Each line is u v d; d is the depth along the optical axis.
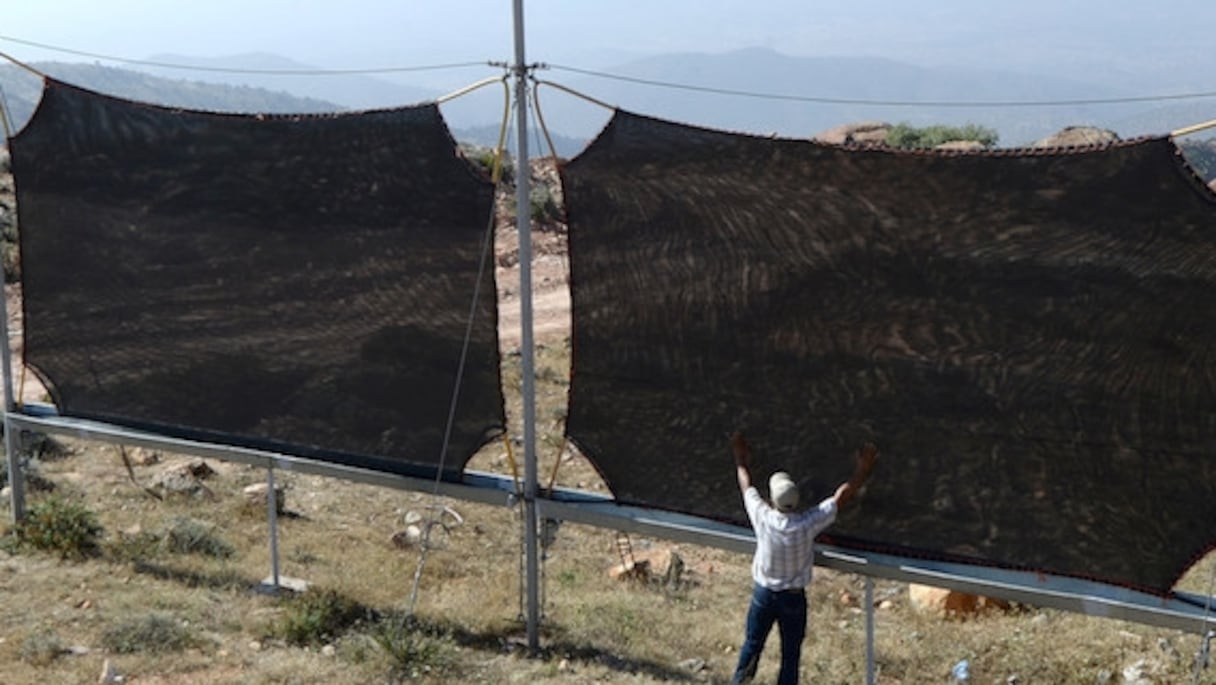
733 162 8.26
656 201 8.55
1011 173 7.57
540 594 10.49
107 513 12.60
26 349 11.27
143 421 10.91
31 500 12.69
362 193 9.51
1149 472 7.55
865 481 8.30
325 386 10.05
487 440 9.44
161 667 8.41
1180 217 7.18
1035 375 7.74
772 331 8.41
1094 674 9.52
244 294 10.20
